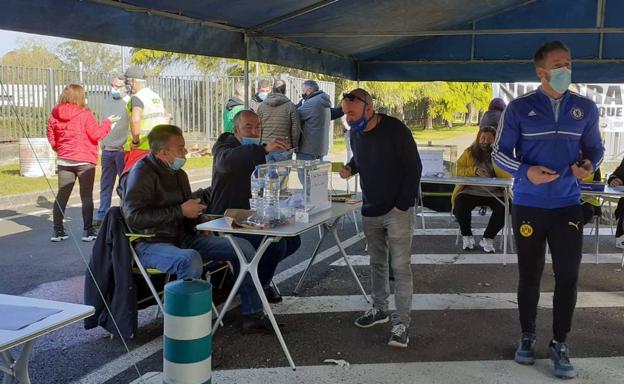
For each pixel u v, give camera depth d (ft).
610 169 41.11
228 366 12.26
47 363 12.51
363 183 13.50
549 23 28.60
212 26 18.69
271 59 22.25
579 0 28.02
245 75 20.65
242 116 15.64
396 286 13.34
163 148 13.66
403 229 13.10
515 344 13.53
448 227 27.25
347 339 13.76
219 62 69.05
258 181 13.25
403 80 31.09
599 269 20.11
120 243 13.05
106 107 28.60
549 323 14.87
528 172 11.46
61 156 23.15
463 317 15.31
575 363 12.42
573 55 28.73
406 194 12.86
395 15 23.11
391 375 11.87
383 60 31.17
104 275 13.20
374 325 14.53
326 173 14.85
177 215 13.67
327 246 23.39
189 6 16.02
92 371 12.16
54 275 19.06
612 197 19.84
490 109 27.53
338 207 15.19
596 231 20.92
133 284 13.14
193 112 53.42
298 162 14.55
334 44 26.21
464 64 30.14
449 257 21.63
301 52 24.93
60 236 23.71
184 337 9.59
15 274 19.15
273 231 12.07
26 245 23.11
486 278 18.94
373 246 14.12
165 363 9.82
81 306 7.89
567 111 11.55
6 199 31.83
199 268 12.89
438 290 17.65
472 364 12.42
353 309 15.83
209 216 14.61
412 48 30.66
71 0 13.07
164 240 13.78
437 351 13.12
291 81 51.24
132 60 68.54
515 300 16.72
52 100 42.70
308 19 20.36
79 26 13.38
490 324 14.82
